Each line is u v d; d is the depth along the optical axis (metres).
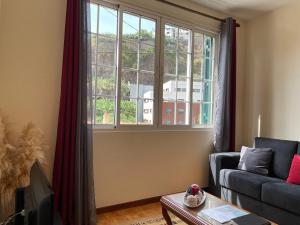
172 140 3.27
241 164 3.09
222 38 3.64
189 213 1.88
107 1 2.79
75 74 2.42
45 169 2.31
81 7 2.45
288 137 3.39
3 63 2.25
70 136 2.41
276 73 3.56
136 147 2.98
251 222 1.66
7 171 2.06
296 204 2.20
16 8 2.29
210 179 3.35
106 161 2.77
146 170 3.06
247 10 3.65
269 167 3.03
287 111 3.41
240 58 3.98
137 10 2.98
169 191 3.25
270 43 3.66
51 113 2.46
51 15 2.46
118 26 2.87
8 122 2.27
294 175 2.57
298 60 3.30
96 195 2.71
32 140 2.17
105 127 2.81
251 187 2.62
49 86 2.46
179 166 3.34
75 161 2.40
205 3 3.44
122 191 2.89
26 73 2.34
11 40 2.27
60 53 2.50
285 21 3.48
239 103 3.98
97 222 2.55
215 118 3.60
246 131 3.96
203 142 3.57
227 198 2.97
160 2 3.11
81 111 2.44
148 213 2.79
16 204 1.70
